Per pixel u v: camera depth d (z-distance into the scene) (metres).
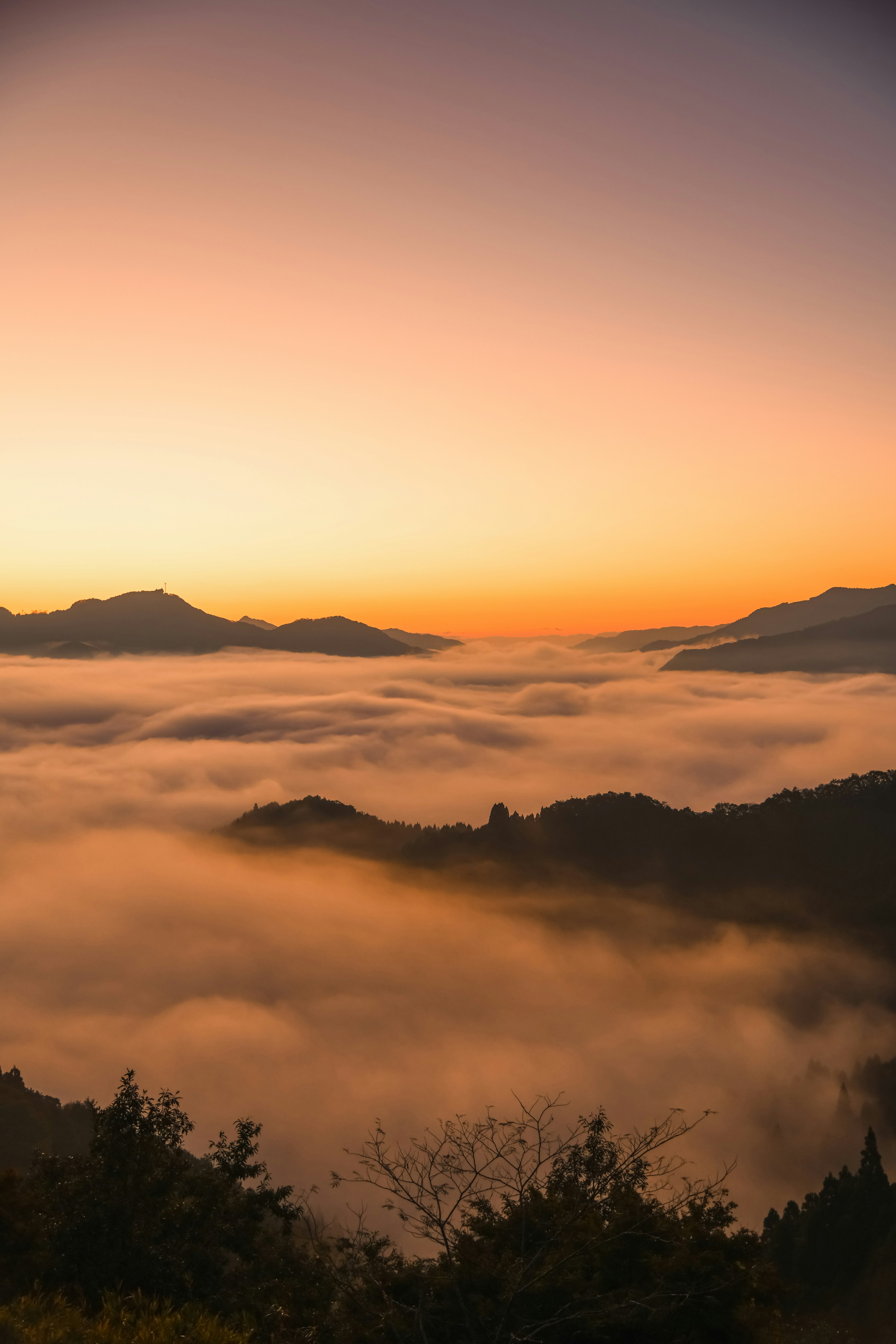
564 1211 14.22
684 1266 13.70
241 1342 11.41
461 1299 12.32
